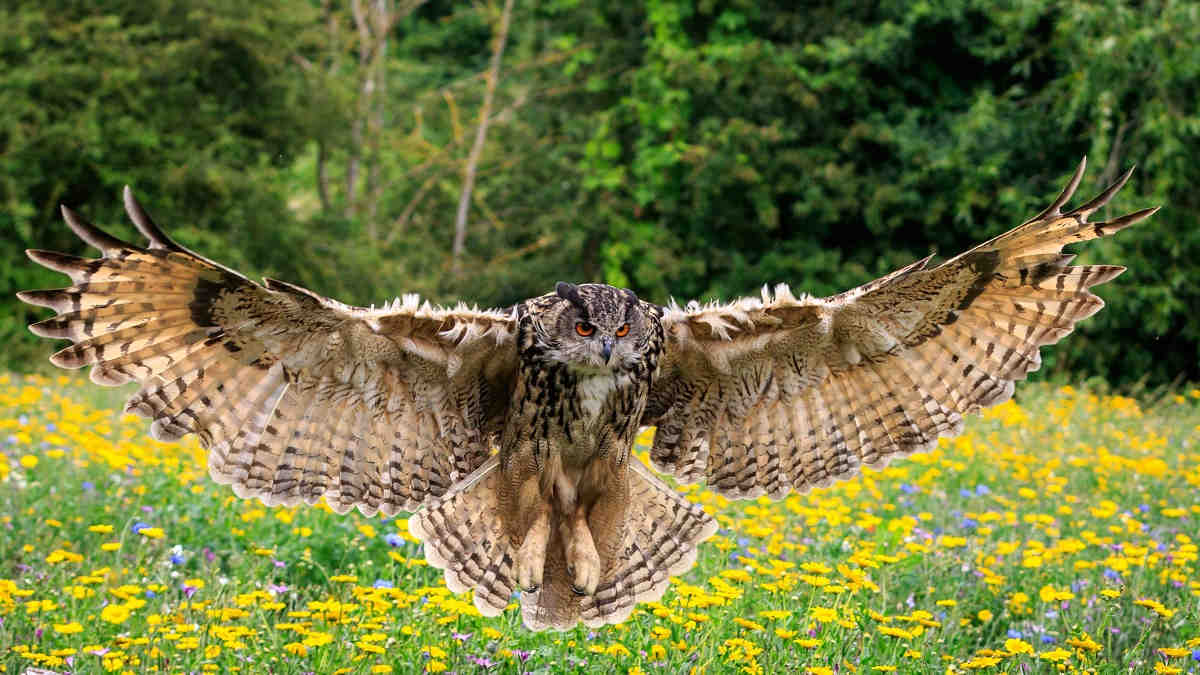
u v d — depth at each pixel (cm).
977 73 2795
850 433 783
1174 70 2334
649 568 762
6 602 783
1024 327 734
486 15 3472
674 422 807
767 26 2925
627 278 3127
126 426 1510
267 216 2858
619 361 727
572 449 749
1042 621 869
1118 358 2564
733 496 809
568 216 3117
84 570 917
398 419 737
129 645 745
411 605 820
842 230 2919
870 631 823
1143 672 787
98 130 2670
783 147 2866
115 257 620
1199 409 1975
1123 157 2488
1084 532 1014
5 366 2481
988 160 2600
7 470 1165
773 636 780
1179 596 905
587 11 3166
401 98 3450
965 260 701
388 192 3594
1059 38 2534
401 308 702
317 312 676
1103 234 691
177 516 1025
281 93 2952
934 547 1001
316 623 785
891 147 2762
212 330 664
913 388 764
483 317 732
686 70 2811
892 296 730
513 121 3338
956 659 812
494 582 752
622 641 793
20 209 2636
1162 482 1353
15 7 2809
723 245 3005
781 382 780
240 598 775
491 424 771
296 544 980
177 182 2736
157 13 2895
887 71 2838
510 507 756
